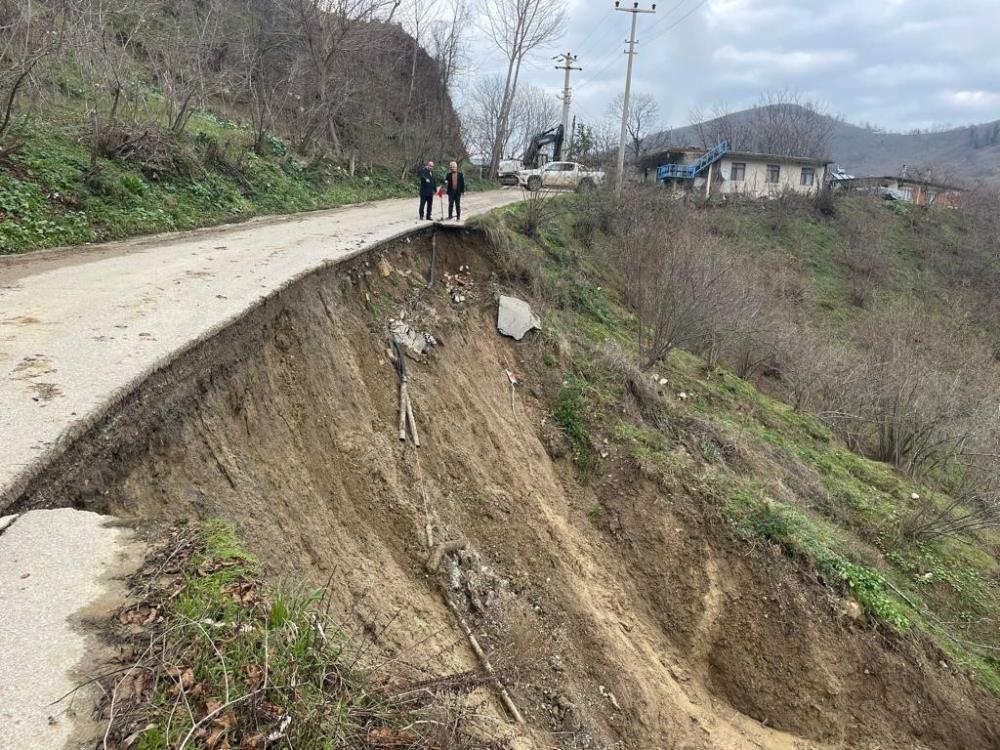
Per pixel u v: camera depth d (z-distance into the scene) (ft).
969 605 31.24
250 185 49.80
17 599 8.82
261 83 67.10
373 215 51.62
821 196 121.29
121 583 9.40
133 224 34.55
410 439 27.55
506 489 30.48
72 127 39.52
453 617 21.63
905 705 25.72
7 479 11.02
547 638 24.84
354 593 17.99
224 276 25.91
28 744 6.72
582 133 153.38
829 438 48.32
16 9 34.04
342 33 70.54
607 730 23.47
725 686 27.09
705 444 37.65
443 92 101.19
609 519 32.35
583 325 48.16
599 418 36.73
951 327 86.48
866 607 27.32
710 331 49.32
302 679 8.15
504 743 11.28
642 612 29.14
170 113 47.73
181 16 61.62
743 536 29.27
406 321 33.88
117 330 18.47
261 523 16.60
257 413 19.97
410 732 8.68
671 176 132.57
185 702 7.30
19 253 28.07
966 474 43.75
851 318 88.33
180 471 15.42
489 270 44.86
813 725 25.66
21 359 15.96
